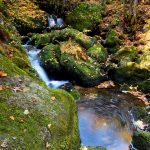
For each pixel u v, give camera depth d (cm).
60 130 638
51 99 702
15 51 864
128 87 1124
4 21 970
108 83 1166
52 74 1180
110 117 944
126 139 838
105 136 852
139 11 1491
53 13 1666
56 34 1336
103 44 1354
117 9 1559
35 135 593
